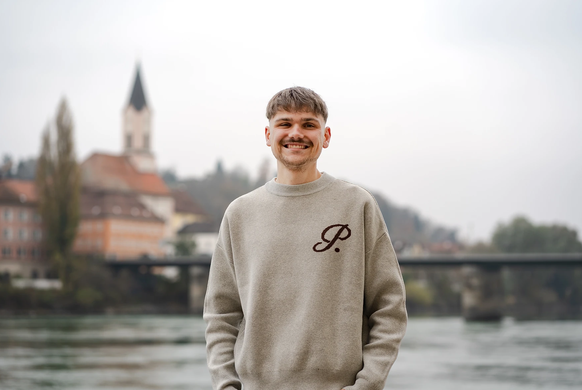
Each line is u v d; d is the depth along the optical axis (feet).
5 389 80.59
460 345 136.36
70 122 342.44
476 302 273.13
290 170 12.73
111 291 321.11
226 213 13.12
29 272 368.07
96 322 232.53
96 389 80.48
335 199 12.62
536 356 115.34
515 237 422.41
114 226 411.75
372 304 12.66
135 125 552.00
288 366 12.03
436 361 107.96
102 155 475.31
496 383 84.84
